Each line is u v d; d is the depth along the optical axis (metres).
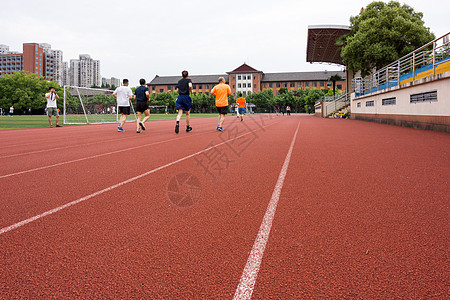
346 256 1.88
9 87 76.94
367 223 2.40
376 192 3.25
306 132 11.17
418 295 1.49
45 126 16.81
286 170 4.45
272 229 2.32
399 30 22.73
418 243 2.04
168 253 1.96
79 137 9.80
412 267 1.75
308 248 2.00
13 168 4.76
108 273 1.73
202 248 2.02
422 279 1.63
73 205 2.93
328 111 32.50
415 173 4.13
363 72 25.91
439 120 10.24
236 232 2.27
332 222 2.43
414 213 2.60
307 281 1.62
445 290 1.53
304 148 6.78
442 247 1.98
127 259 1.88
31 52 164.25
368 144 7.34
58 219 2.56
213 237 2.19
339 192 3.27
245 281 1.63
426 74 13.72
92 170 4.55
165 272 1.73
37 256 1.93
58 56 194.38
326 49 37.16
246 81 95.25
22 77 77.94
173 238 2.18
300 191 3.33
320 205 2.85
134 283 1.62
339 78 35.56
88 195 3.26
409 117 12.76
